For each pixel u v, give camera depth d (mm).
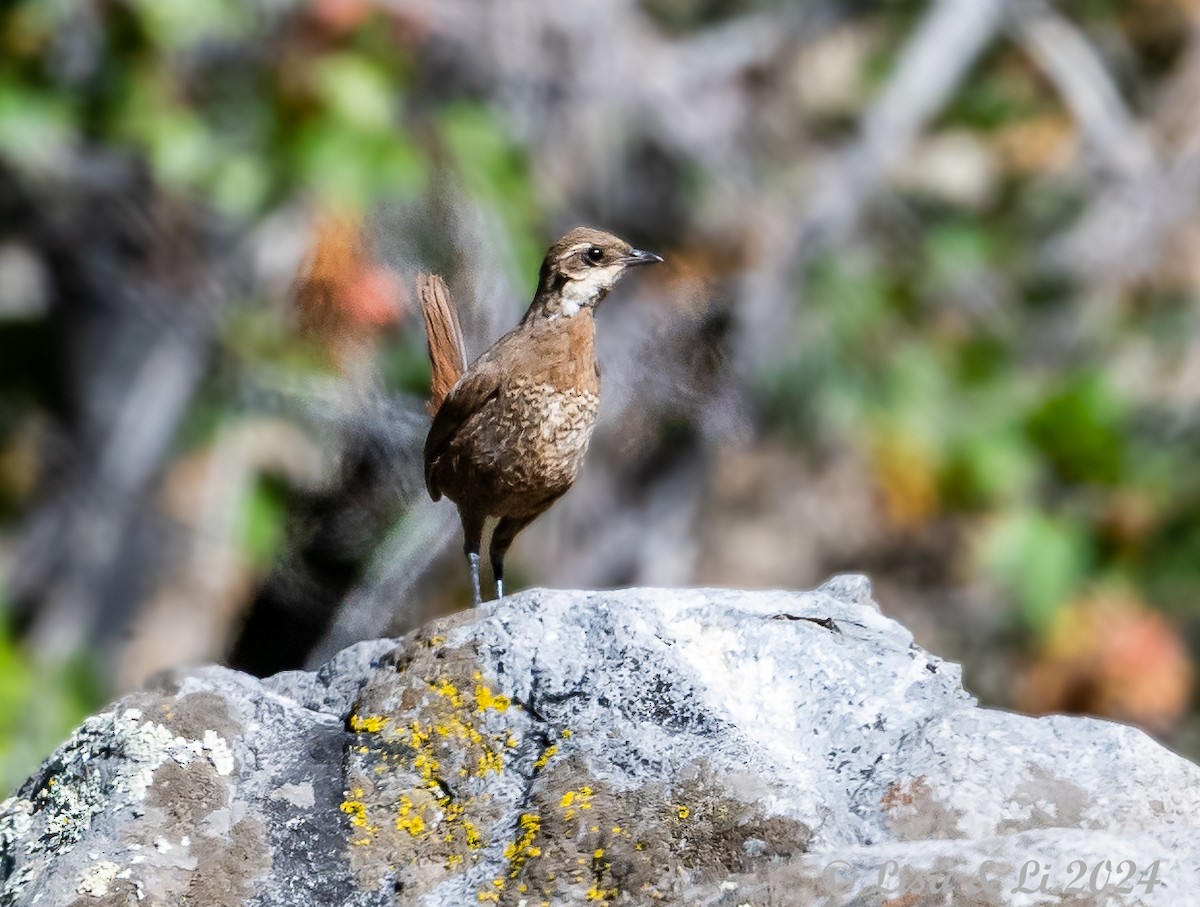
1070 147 16812
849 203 15719
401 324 10953
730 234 15383
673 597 6781
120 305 15328
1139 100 17453
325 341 11094
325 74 13430
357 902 6059
